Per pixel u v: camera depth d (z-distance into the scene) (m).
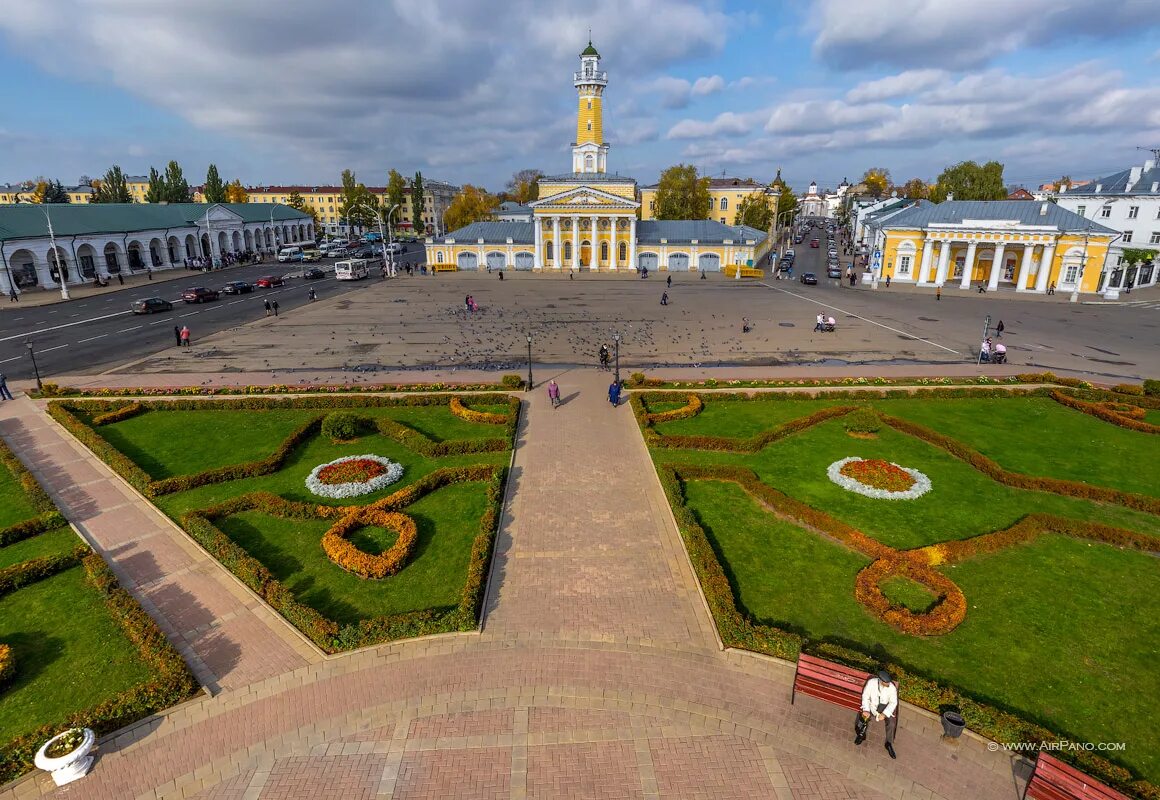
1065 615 16.88
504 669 14.94
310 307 67.69
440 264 104.12
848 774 12.38
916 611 17.16
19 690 14.43
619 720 13.59
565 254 104.56
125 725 13.50
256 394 35.84
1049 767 11.28
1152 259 76.12
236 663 15.26
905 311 63.97
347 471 25.00
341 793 11.99
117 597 17.06
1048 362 43.50
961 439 29.44
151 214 98.00
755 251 105.56
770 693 14.30
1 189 191.00
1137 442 29.36
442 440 29.11
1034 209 76.88
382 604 17.44
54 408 32.62
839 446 28.47
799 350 47.22
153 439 29.59
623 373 40.72
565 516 21.92
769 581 18.31
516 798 11.86
